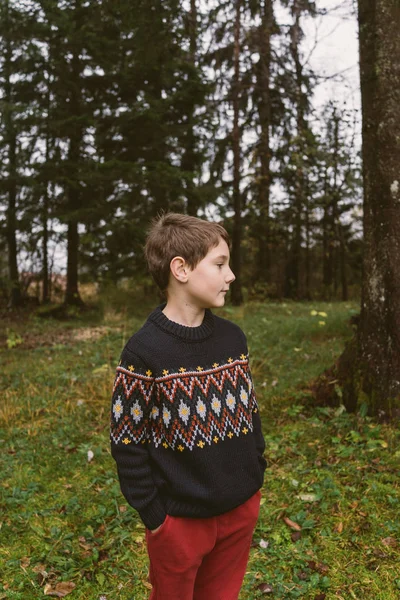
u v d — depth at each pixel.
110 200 11.84
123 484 1.49
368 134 4.06
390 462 3.40
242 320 9.50
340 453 3.58
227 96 14.17
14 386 5.71
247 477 1.54
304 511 2.94
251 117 16.12
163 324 1.51
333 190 14.97
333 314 8.90
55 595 2.39
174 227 1.55
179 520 1.48
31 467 3.73
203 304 1.55
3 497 3.26
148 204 11.46
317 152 11.05
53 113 11.75
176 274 1.53
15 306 13.84
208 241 1.52
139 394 1.47
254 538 2.75
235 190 14.08
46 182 12.38
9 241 13.65
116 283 12.29
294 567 2.51
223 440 1.49
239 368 1.58
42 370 6.38
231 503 1.50
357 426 3.92
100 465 3.73
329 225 19.28
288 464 3.52
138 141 11.75
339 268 21.66
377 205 4.03
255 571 2.49
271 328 8.17
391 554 2.58
